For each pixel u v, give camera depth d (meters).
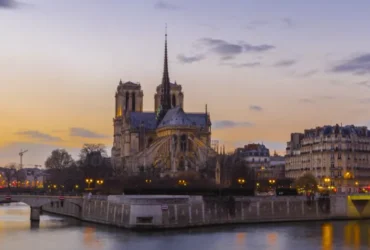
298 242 199.62
